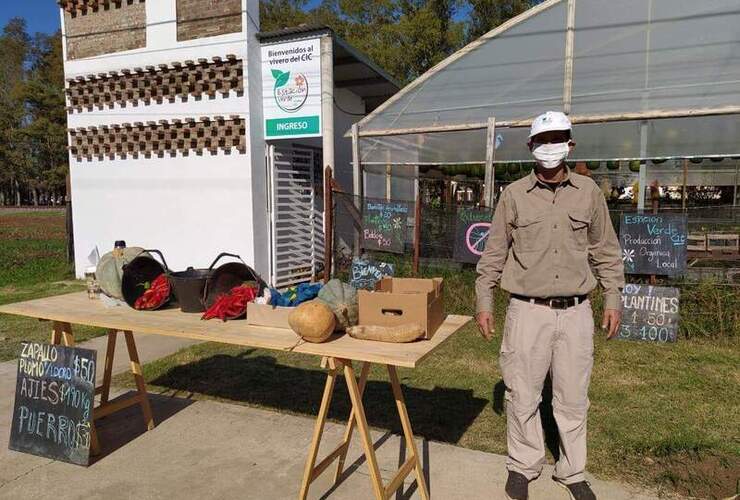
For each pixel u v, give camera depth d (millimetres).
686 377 4980
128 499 3115
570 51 7398
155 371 5332
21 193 75812
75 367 3506
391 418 4191
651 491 3141
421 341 2854
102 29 9906
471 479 3297
